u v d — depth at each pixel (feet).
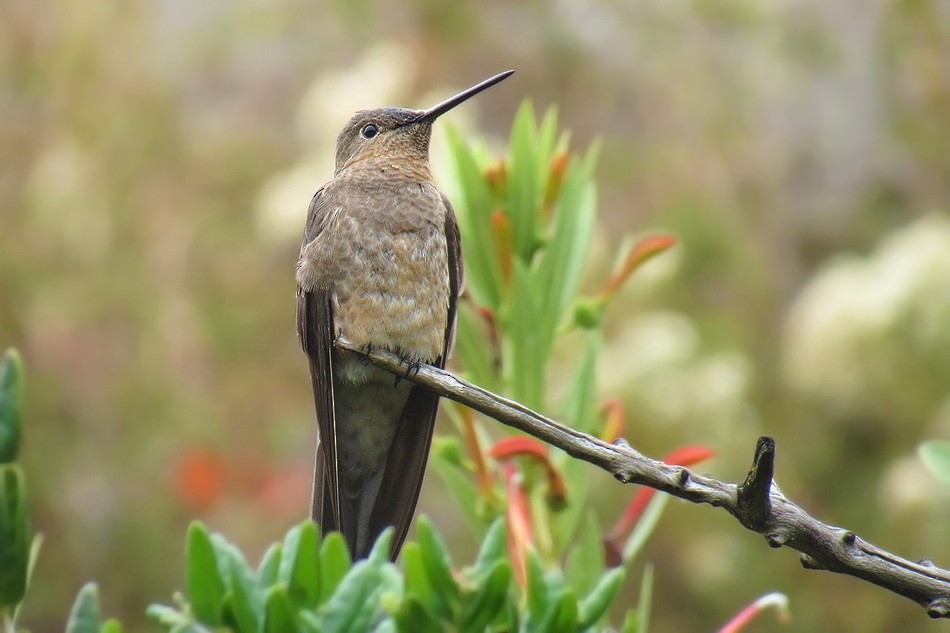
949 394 36.94
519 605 13.92
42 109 46.98
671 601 38.47
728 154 46.98
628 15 47.73
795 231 46.93
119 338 44.47
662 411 34.83
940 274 36.45
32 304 44.14
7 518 10.62
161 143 46.19
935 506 35.55
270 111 47.47
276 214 39.19
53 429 43.16
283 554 11.38
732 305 44.42
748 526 12.40
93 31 47.21
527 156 18.51
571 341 35.42
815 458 40.32
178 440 42.75
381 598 11.27
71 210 44.68
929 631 38.27
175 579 41.45
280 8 48.19
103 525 41.93
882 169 47.65
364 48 47.32
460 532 40.37
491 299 18.15
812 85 47.65
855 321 36.94
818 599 38.63
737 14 47.19
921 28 47.21
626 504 35.17
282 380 44.01
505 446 16.02
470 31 46.68
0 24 46.75
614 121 47.67
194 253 44.88
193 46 48.06
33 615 41.09
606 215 45.85
